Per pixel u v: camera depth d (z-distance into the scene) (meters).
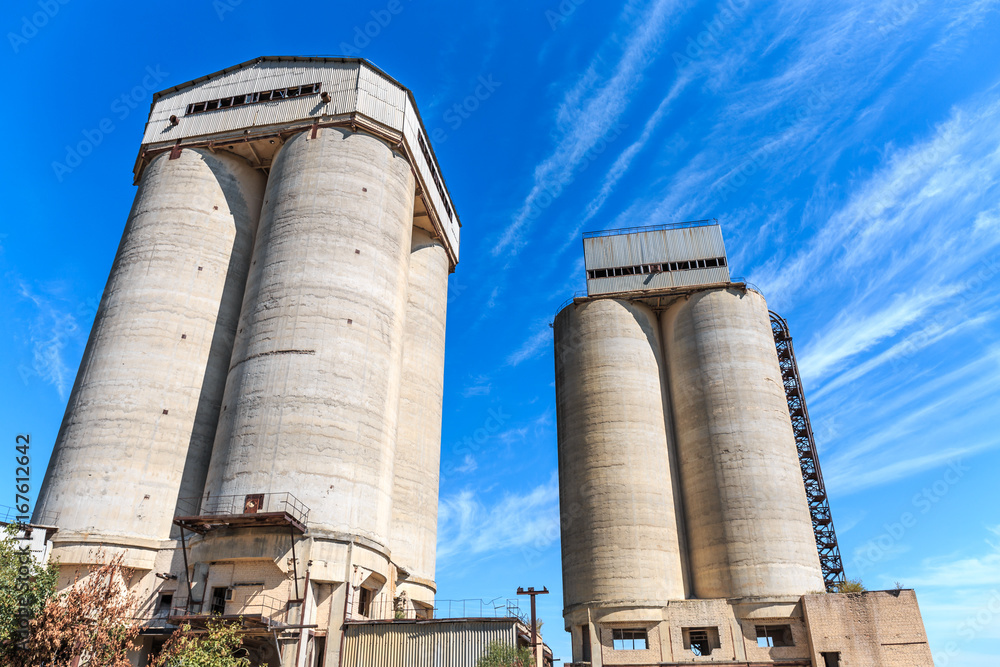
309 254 41.59
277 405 37.03
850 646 41.81
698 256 59.62
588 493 50.84
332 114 47.09
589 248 61.56
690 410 52.91
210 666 23.73
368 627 32.06
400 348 43.81
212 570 33.38
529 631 33.94
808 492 61.75
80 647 21.16
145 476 38.34
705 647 47.44
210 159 48.69
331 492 35.41
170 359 41.78
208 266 45.50
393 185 47.09
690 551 49.75
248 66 51.53
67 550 35.12
